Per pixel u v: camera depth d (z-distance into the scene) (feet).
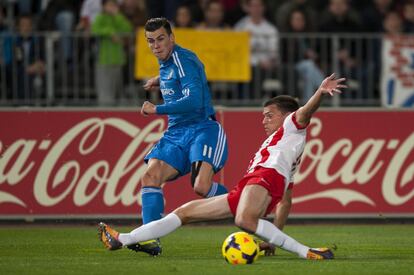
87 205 138.62
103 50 156.76
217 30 155.94
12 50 154.81
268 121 92.84
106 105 156.87
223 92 158.30
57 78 156.35
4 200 138.00
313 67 159.43
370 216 140.97
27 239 118.42
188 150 100.73
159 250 95.61
